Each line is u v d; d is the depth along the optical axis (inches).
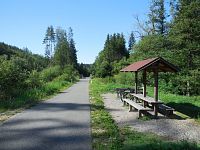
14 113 597.9
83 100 869.8
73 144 362.3
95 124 491.8
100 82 1988.2
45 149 339.3
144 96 697.6
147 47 1579.7
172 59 1283.2
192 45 1203.2
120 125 507.8
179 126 504.7
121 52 4242.1
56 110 650.8
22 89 904.9
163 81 1336.1
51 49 4429.1
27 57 3745.1
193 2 1205.7
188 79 1189.7
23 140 378.6
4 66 844.6
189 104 810.8
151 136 419.2
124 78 1738.4
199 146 358.0
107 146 354.9
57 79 1883.6
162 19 1953.7
